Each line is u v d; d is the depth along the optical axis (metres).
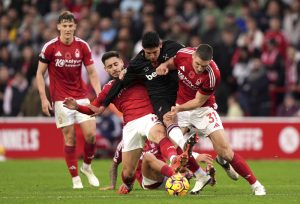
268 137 54.75
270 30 62.44
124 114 31.91
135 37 65.75
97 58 59.50
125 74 31.56
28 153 57.09
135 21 66.81
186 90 32.03
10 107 63.66
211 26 62.84
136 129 31.28
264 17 65.12
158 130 30.61
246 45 61.28
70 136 36.47
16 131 57.25
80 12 71.50
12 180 40.34
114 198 30.31
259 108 59.00
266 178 40.97
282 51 60.91
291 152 54.56
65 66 36.41
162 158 34.28
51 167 49.06
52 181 39.81
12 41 72.12
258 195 31.17
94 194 32.41
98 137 56.53
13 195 32.34
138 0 71.50
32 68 64.69
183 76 31.33
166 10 67.94
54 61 36.41
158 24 65.56
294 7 64.81
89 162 37.09
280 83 60.56
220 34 62.75
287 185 37.00
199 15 66.56
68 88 36.69
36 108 59.50
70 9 71.88
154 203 28.09
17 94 63.38
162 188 34.00
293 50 60.97
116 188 35.41
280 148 54.59
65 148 36.41
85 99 37.09
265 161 53.34
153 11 68.12
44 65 36.56
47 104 36.25
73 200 29.75
